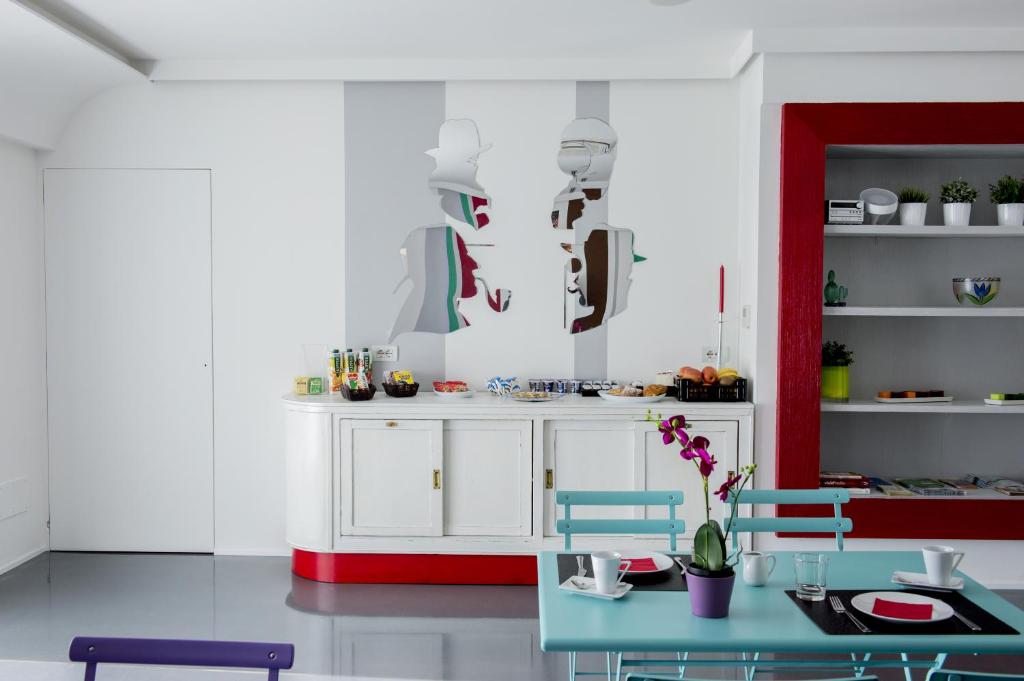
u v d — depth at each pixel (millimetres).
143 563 4484
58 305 4578
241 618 3711
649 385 4410
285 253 4570
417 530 4168
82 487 4621
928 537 4070
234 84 4527
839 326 4480
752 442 4102
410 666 3232
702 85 4469
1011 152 4238
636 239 4520
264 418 4605
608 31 3977
